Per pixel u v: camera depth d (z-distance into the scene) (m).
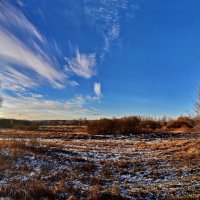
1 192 9.04
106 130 36.56
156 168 14.16
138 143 25.41
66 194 9.09
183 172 12.88
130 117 36.94
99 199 8.73
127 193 9.54
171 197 9.01
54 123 73.56
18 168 12.54
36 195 8.88
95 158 17.58
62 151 18.78
